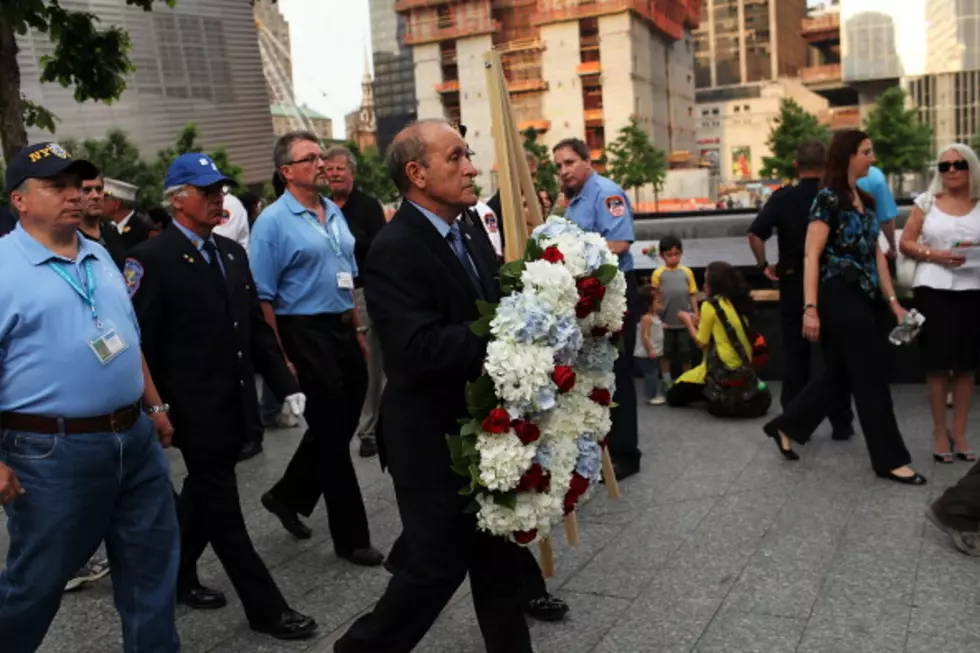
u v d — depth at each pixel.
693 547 4.22
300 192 4.35
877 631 3.30
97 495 2.81
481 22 131.00
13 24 5.77
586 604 3.68
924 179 76.69
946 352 5.13
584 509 4.85
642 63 128.00
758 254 6.34
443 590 2.76
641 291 7.28
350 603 3.85
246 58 69.88
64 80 7.00
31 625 2.82
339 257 4.36
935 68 127.19
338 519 4.28
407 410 2.79
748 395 6.62
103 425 2.80
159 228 7.15
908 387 7.36
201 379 3.50
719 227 8.25
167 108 65.00
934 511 4.05
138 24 62.34
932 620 3.36
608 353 2.88
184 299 3.50
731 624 3.43
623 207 5.28
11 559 2.81
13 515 2.78
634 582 3.87
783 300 6.20
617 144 96.81
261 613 3.52
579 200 5.37
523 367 2.51
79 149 53.41
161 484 3.04
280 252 4.22
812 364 7.59
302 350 4.21
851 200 5.05
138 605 2.99
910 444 5.73
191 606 3.87
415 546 2.76
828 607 3.52
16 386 2.70
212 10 67.94
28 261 2.72
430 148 2.75
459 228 3.00
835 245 5.05
